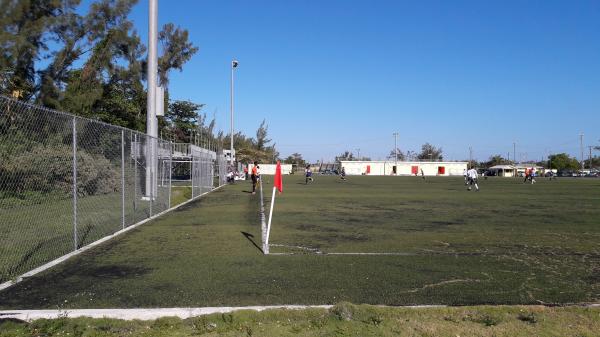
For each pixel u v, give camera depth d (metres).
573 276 7.43
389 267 7.95
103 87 29.14
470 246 10.12
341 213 17.03
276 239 10.84
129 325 5.10
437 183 50.06
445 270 7.77
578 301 6.09
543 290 6.60
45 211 11.84
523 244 10.42
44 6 24.27
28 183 10.30
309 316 5.37
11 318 5.14
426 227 13.24
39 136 10.26
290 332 5.00
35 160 10.18
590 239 11.19
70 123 10.86
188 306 5.70
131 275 7.21
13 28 22.19
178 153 39.31
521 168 129.12
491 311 5.56
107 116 33.19
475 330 5.05
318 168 145.62
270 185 40.81
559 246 10.18
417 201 23.30
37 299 5.95
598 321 5.31
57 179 11.44
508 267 8.04
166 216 15.45
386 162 110.19
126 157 17.06
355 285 6.75
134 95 39.03
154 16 18.73
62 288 6.46
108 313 5.33
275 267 7.84
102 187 14.62
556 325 5.19
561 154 155.00
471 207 20.08
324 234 11.71
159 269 7.62
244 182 47.91
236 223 13.66
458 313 5.52
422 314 5.48
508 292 6.49
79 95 25.02
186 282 6.81
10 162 9.31
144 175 17.94
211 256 8.73
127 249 9.38
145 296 6.11
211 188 32.44
